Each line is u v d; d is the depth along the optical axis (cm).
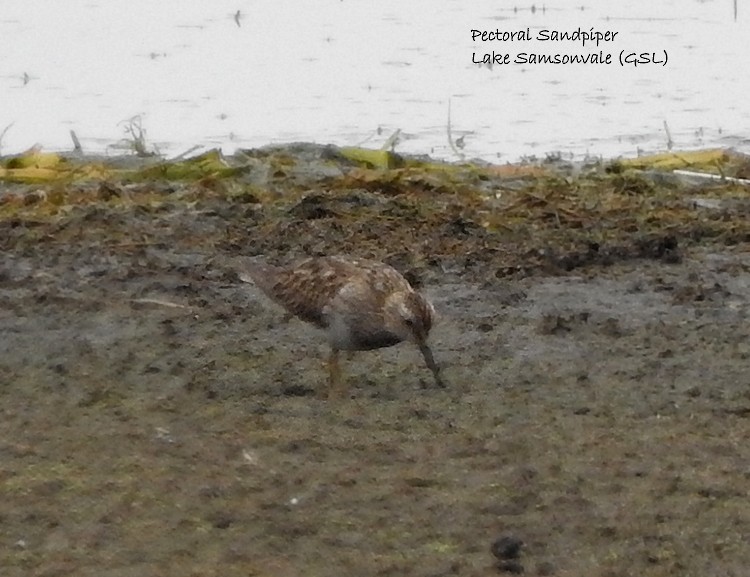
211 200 2558
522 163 2966
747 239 2311
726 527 1249
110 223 2389
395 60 4000
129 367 1708
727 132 3319
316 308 1653
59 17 4538
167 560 1194
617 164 2875
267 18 4578
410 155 3061
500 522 1263
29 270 2127
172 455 1423
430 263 2172
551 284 2072
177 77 3825
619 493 1323
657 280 2080
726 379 1655
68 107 3500
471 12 4512
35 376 1675
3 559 1195
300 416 1544
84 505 1298
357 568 1177
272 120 3406
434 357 1744
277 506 1297
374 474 1371
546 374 1677
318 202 2489
